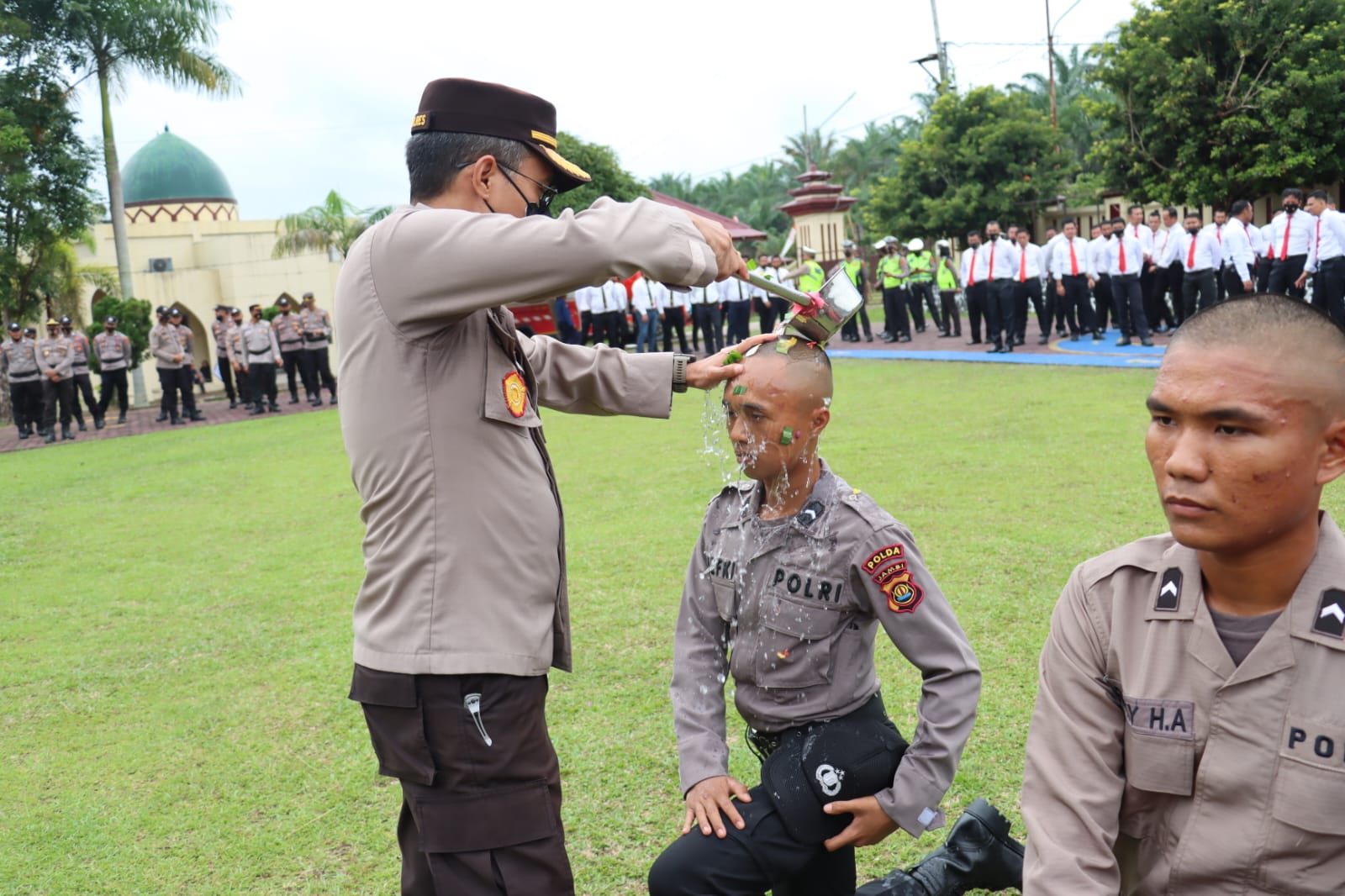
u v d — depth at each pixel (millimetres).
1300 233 11648
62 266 19750
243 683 4223
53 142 18625
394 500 1872
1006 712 3312
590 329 17609
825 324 1977
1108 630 1480
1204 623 1382
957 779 2955
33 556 6789
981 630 3984
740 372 1980
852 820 1932
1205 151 19906
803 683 2004
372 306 1847
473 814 1872
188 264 25562
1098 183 24203
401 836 2080
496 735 1862
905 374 12461
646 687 3795
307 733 3695
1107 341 14609
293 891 2732
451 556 1854
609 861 2730
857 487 6441
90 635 4996
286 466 9672
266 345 15680
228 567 6066
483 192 1924
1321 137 19000
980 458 7027
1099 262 14414
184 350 15789
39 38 18219
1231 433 1260
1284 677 1328
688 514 6215
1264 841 1338
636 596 4785
